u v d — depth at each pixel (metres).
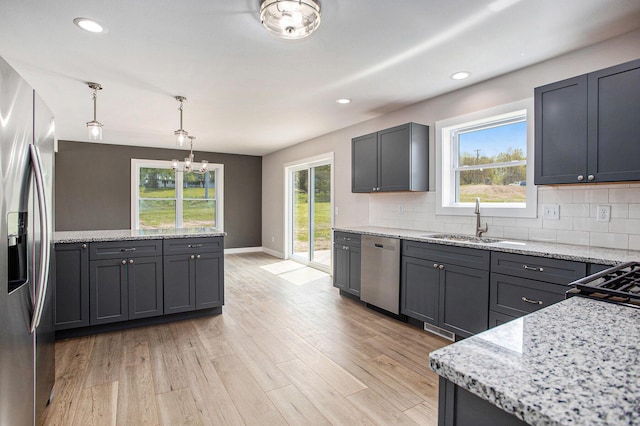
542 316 0.95
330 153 5.40
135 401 2.01
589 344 0.75
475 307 2.64
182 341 2.88
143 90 3.40
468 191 3.47
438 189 3.60
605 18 2.09
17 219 1.39
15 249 1.43
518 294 2.36
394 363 2.49
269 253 7.65
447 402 0.71
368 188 4.10
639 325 0.87
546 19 2.09
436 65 2.79
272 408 1.96
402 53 2.57
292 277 5.28
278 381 2.24
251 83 3.21
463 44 2.44
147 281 3.16
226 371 2.37
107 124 4.86
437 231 3.62
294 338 2.94
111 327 3.09
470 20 2.12
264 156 7.96
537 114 2.48
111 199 6.50
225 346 2.78
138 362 2.50
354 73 2.97
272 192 7.54
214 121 4.68
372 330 3.12
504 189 3.16
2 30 2.23
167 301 3.25
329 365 2.46
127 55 2.61
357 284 3.90
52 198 1.93
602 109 2.14
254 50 2.53
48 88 3.33
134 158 6.70
